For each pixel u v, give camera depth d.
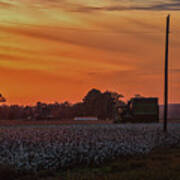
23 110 128.25
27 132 29.30
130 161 20.08
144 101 60.34
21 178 15.80
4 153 18.22
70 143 21.41
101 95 126.44
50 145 19.94
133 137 27.72
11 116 124.06
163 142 28.53
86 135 27.16
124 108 61.72
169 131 37.31
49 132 29.53
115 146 21.72
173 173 16.02
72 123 60.31
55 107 131.75
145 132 33.97
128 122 60.34
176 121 70.75
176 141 29.83
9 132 29.19
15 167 16.41
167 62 40.34
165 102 39.56
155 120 60.28
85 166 18.78
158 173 15.97
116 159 20.72
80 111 127.94
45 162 17.31
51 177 16.34
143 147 23.38
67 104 131.50
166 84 39.91
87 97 129.00
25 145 20.59
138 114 60.25
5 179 15.62
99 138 25.42
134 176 15.66
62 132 29.75
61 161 17.98
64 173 17.17
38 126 44.91
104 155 19.89
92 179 15.50
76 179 15.62
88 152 19.69
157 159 21.52
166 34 40.03
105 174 16.70
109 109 122.75
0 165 16.30
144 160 20.72
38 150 18.73
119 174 16.41
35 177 15.94
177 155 23.06
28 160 17.31
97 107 125.25
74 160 19.00
